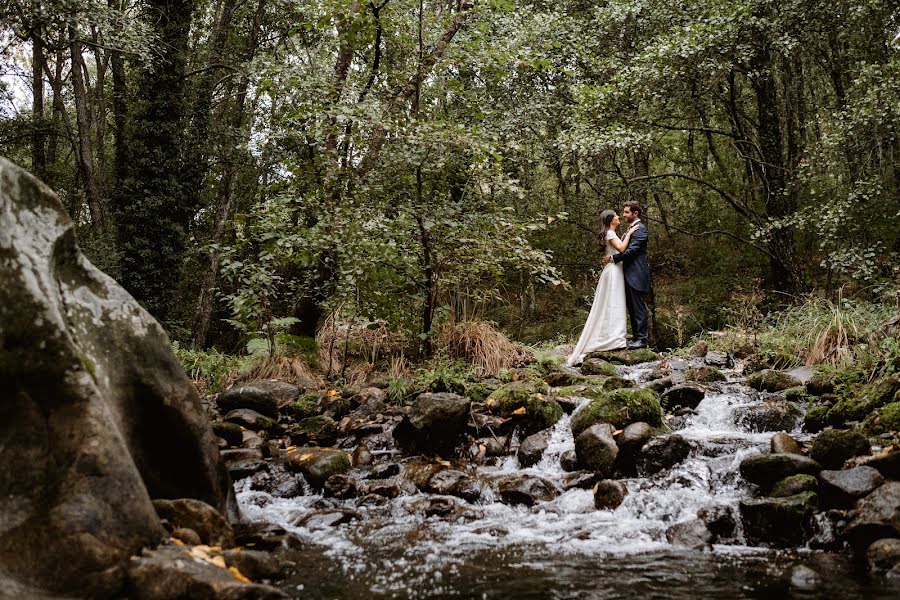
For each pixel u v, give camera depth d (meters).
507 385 7.03
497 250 8.30
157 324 3.75
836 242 12.12
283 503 4.77
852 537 3.49
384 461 5.58
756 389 6.74
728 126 17.81
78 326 3.30
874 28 13.88
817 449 4.38
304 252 8.07
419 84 8.66
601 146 13.21
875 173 12.51
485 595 3.03
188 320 21.34
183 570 2.62
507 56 8.73
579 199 17.58
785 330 8.45
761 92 15.32
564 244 17.16
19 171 3.18
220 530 3.37
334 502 4.77
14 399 2.80
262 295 8.74
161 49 15.66
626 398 5.39
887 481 3.78
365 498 4.73
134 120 16.52
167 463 3.64
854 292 12.95
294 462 5.30
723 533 3.85
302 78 8.40
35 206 3.24
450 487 4.84
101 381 3.28
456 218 8.41
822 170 12.59
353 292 8.53
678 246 19.86
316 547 3.76
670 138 16.78
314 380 8.58
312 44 13.21
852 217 11.91
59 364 2.86
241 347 11.95
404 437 5.89
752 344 8.58
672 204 18.89
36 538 2.62
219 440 5.78
